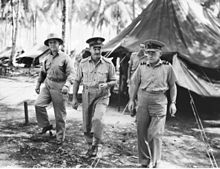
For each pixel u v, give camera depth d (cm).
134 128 639
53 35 475
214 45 807
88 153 445
